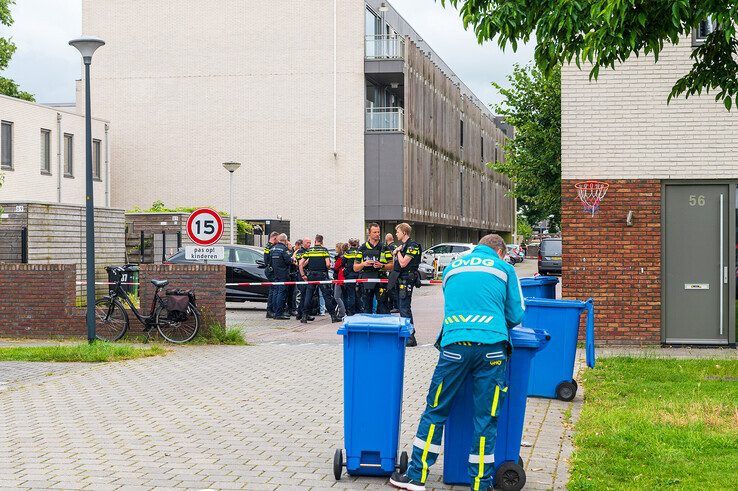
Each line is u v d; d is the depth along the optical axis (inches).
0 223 845.2
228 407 391.2
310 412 380.2
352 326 273.0
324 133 1611.7
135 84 1662.2
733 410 374.3
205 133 1646.2
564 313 415.2
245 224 1469.0
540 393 418.3
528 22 423.2
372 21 1711.4
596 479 267.7
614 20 379.2
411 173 1665.8
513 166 1550.2
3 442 321.4
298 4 1614.2
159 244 1214.9
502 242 277.1
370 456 275.3
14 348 594.9
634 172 625.6
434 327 798.5
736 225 621.6
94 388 442.6
